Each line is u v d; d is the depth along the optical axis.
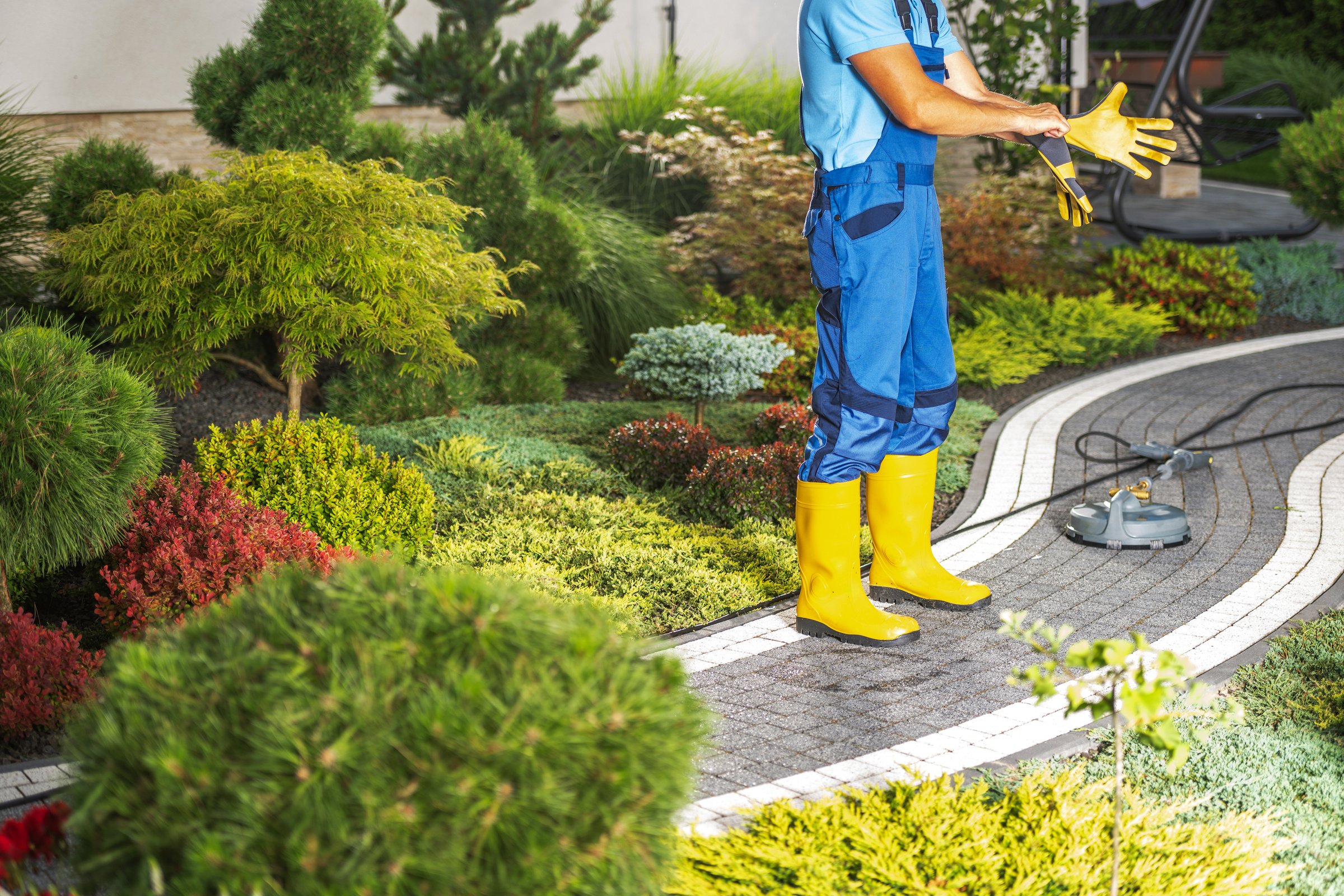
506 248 8.38
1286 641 4.35
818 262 4.48
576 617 2.34
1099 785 3.09
